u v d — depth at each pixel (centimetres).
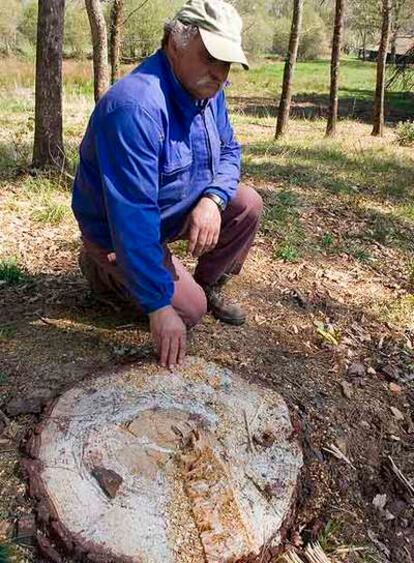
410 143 1126
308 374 284
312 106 1803
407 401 288
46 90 508
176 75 199
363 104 1909
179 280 254
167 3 2142
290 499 203
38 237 397
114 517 188
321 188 613
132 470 198
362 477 243
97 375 236
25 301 308
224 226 274
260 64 2847
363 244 468
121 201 197
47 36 492
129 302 291
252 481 204
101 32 602
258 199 272
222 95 244
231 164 248
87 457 201
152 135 196
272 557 194
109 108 196
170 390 230
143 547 183
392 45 2236
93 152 217
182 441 206
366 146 1036
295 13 945
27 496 196
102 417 214
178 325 208
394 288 397
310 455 238
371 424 267
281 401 235
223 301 308
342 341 320
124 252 199
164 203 222
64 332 278
